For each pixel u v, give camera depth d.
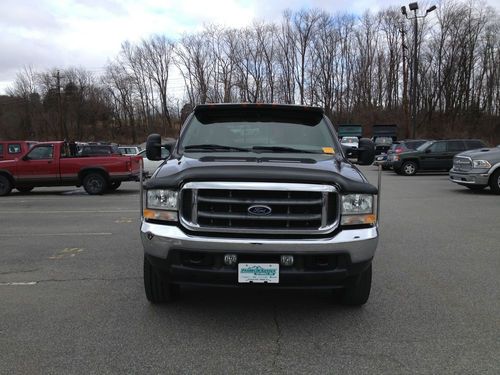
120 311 4.56
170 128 80.19
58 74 74.69
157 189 4.02
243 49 67.62
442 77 58.72
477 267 6.19
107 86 83.38
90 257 6.72
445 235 8.30
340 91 65.62
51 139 81.25
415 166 23.28
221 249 3.80
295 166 4.10
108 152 17.55
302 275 3.83
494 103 59.69
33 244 7.65
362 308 4.68
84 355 3.62
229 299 4.92
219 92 70.31
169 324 4.25
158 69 80.12
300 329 4.16
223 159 4.46
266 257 3.83
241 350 3.73
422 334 4.05
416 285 5.42
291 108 5.39
